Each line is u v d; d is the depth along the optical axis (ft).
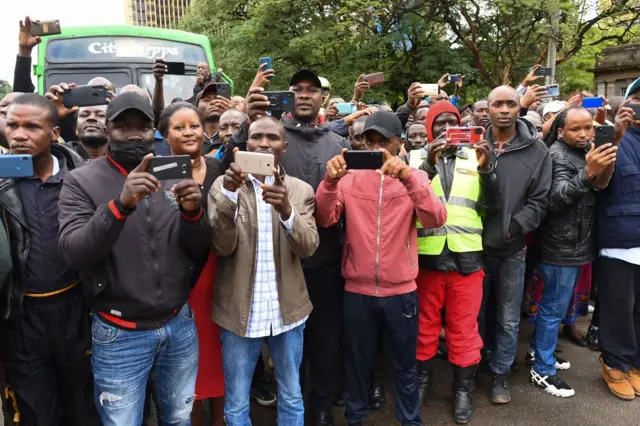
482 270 10.59
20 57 11.54
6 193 7.14
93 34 19.97
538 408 11.05
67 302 7.56
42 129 7.33
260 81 9.41
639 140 11.05
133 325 6.89
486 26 43.88
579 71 50.67
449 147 10.53
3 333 7.48
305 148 10.25
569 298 11.58
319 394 10.03
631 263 11.03
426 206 8.45
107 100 9.54
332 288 9.95
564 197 10.59
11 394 7.77
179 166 6.49
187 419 7.82
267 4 41.16
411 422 9.43
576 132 11.27
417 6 40.55
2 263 6.80
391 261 9.00
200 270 7.94
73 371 7.81
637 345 11.69
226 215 7.41
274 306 8.07
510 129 11.34
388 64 45.14
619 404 11.16
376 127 8.70
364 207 9.18
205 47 21.48
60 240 6.56
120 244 6.79
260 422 10.76
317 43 41.63
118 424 7.04
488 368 12.73
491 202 10.00
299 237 7.65
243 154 7.06
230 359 8.14
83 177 6.92
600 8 40.01
